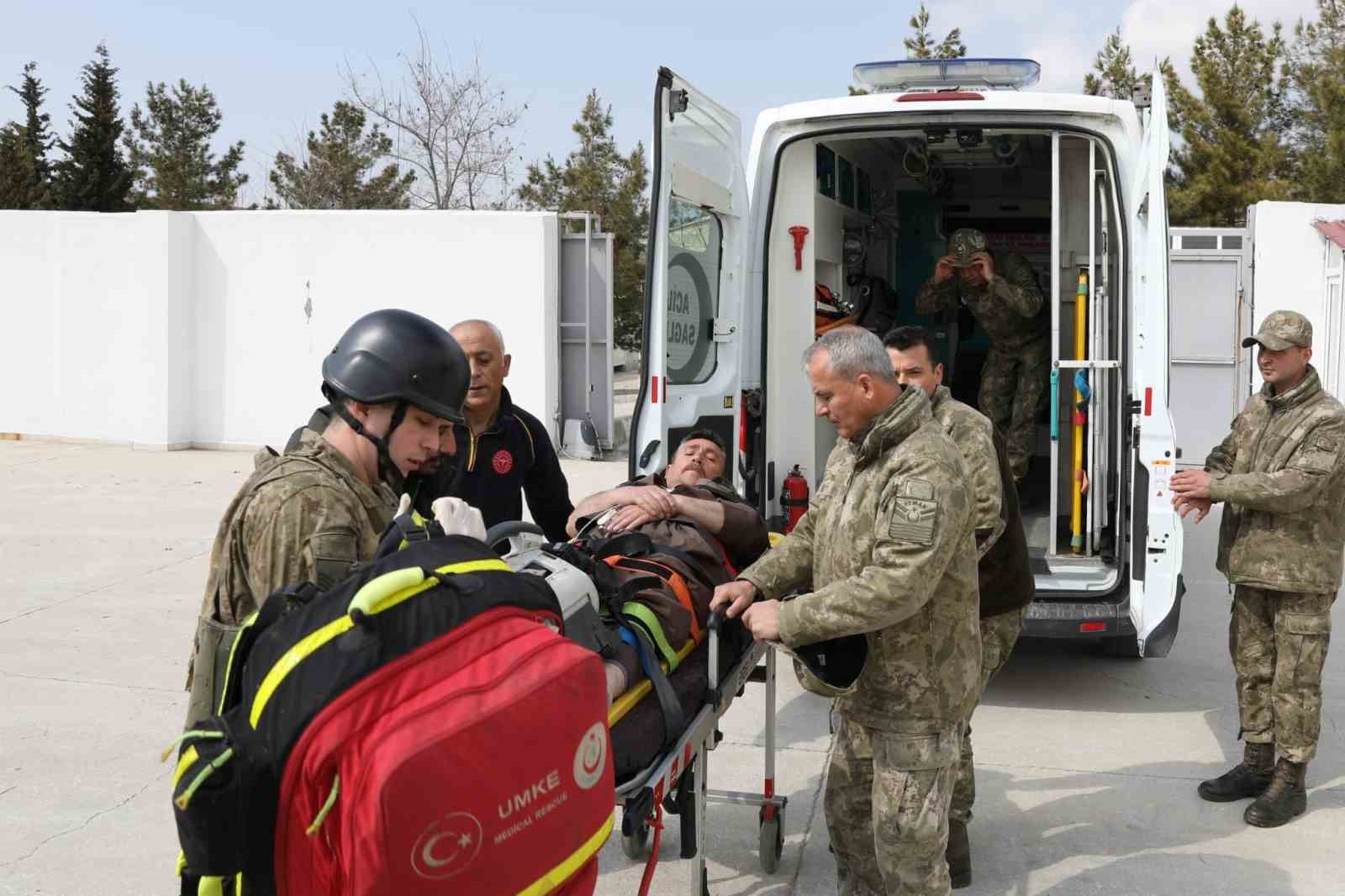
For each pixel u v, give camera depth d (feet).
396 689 5.36
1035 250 26.89
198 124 122.52
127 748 14.98
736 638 10.82
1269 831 12.85
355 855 5.09
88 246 45.68
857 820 9.99
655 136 14.58
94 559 26.08
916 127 17.30
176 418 45.50
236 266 45.27
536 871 5.66
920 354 11.73
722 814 13.44
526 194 86.28
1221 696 17.54
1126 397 16.10
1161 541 14.99
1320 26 85.40
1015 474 21.88
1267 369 13.12
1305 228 47.01
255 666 5.48
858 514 9.03
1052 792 13.96
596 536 11.14
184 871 5.70
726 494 12.94
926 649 9.05
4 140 102.22
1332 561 12.77
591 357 44.37
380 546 6.26
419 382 6.76
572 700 5.83
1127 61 85.10
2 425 47.80
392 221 44.01
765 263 18.20
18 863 11.85
